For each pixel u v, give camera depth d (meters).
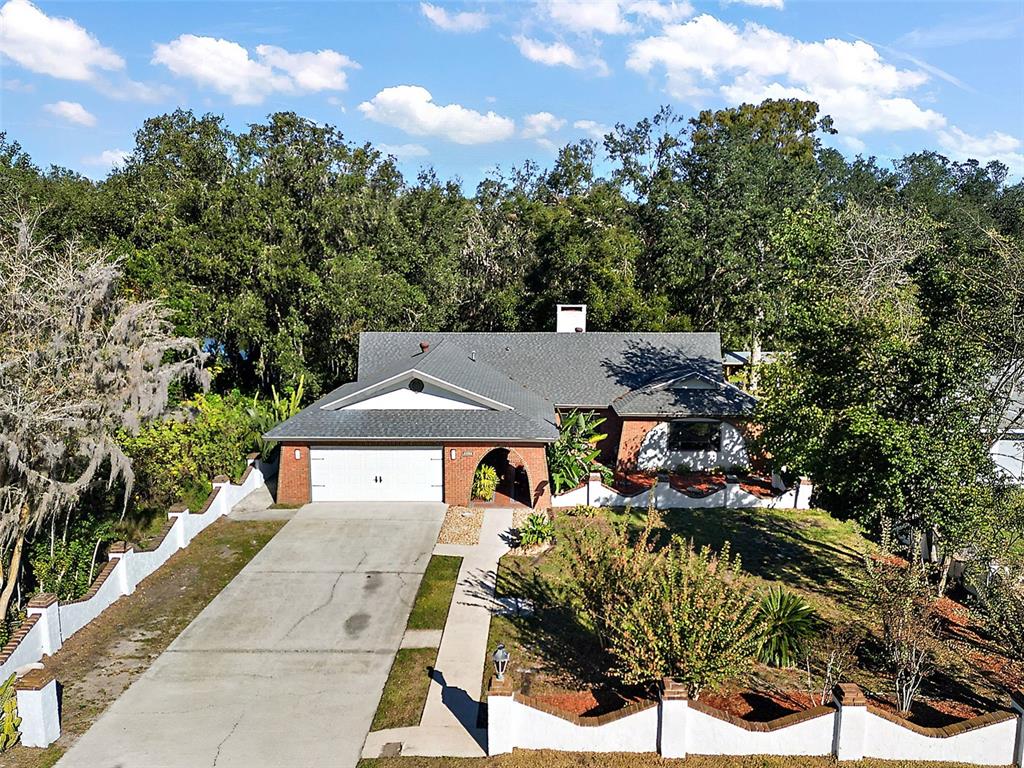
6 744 10.72
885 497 14.49
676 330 39.38
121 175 40.56
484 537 19.84
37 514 13.91
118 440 17.53
